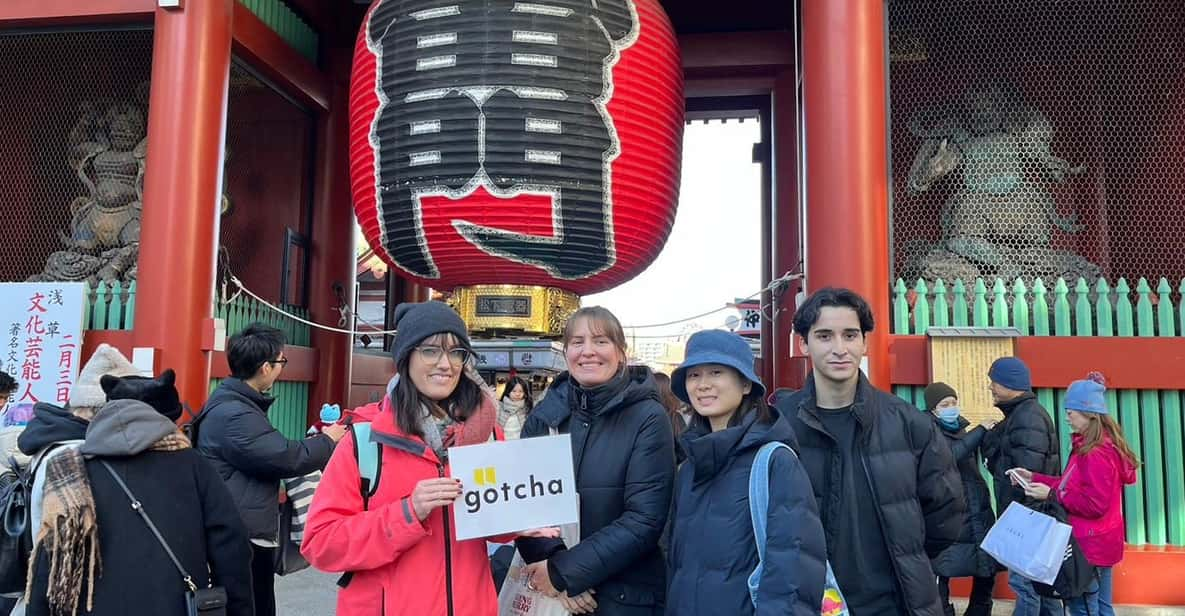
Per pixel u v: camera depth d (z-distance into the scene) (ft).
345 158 41.34
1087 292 25.66
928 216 33.32
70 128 38.99
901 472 10.44
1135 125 32.37
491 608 9.83
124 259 35.27
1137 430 24.90
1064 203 32.83
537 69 27.20
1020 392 18.40
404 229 28.63
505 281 30.07
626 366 11.91
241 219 39.47
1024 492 16.65
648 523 10.74
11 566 9.73
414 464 9.70
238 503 14.15
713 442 9.43
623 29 28.37
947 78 33.99
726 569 9.04
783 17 41.96
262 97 39.22
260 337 15.15
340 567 9.13
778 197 38.58
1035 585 15.72
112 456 9.48
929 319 26.03
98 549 9.21
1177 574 23.49
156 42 29.48
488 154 27.02
